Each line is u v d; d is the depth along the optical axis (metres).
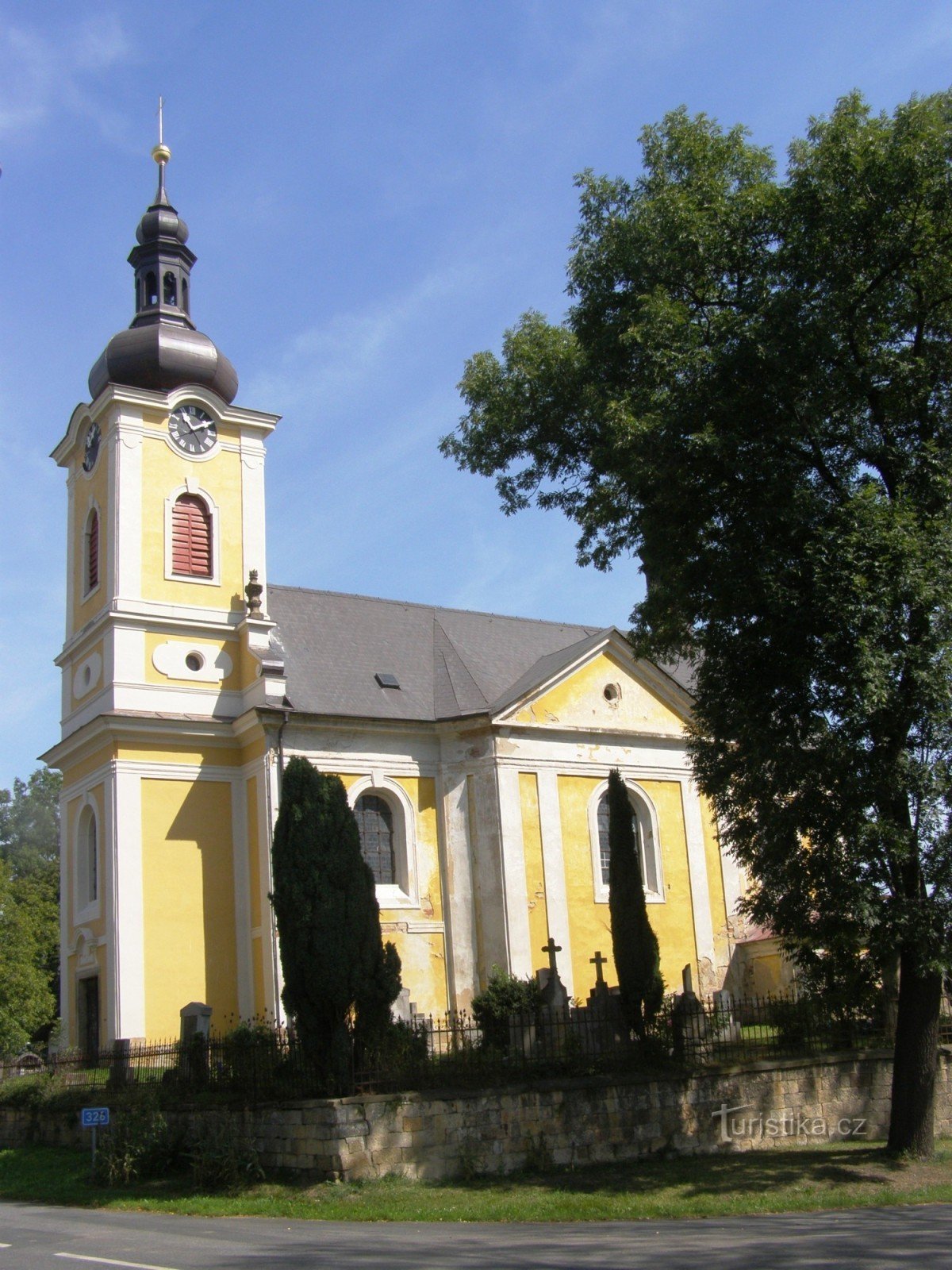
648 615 23.83
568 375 25.28
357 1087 19.00
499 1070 20.42
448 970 34.84
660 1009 22.92
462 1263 12.48
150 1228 16.11
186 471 37.25
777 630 20.50
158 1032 32.38
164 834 33.78
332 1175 18.25
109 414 36.91
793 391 20.69
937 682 19.47
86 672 36.66
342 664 37.75
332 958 19.81
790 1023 24.12
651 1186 18.89
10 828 76.12
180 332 38.06
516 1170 19.72
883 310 21.53
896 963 21.77
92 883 35.59
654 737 38.72
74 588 38.34
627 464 21.83
